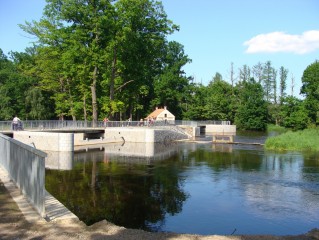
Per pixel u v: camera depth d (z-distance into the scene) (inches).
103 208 641.0
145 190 792.3
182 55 4001.0
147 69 2336.4
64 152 1488.7
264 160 1328.7
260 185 864.9
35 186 426.3
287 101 4079.7
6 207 430.3
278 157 1427.2
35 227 365.7
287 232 534.0
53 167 1109.1
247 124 4141.2
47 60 2206.0
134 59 2142.0
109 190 784.9
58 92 2568.9
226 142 2196.1
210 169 1102.4
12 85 2849.4
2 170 655.8
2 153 690.8
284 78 4886.8
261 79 4995.1
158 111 3631.9
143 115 3873.0
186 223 567.5
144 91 2945.4
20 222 378.0
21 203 447.5
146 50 2148.1
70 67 1999.3
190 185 855.7
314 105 3454.7
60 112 2596.0
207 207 663.1
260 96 4303.6
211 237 360.2
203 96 4313.5
